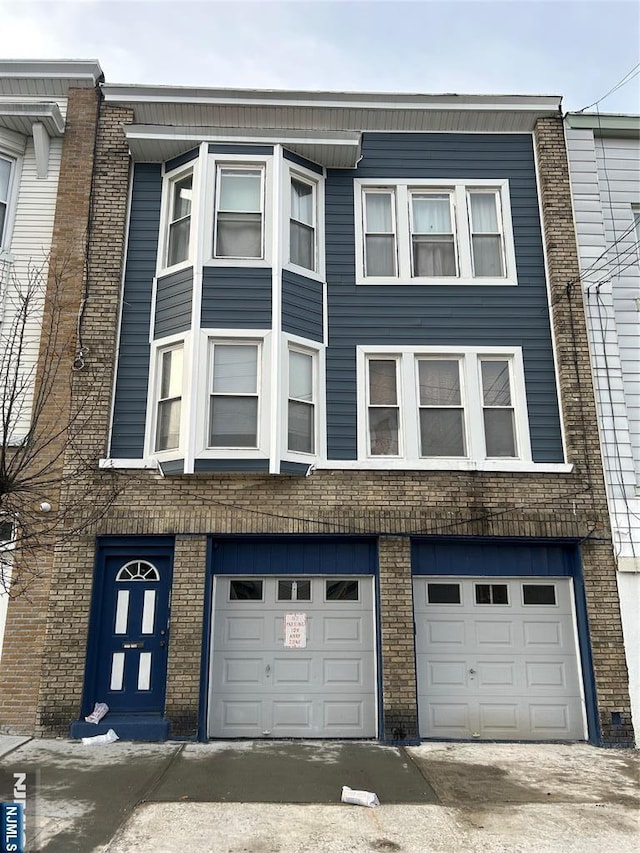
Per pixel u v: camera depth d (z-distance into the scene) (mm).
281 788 6320
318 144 9812
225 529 8633
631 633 8555
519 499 8977
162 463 8758
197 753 7457
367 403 9398
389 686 8289
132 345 9438
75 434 8594
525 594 8953
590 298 9773
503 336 9734
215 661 8508
